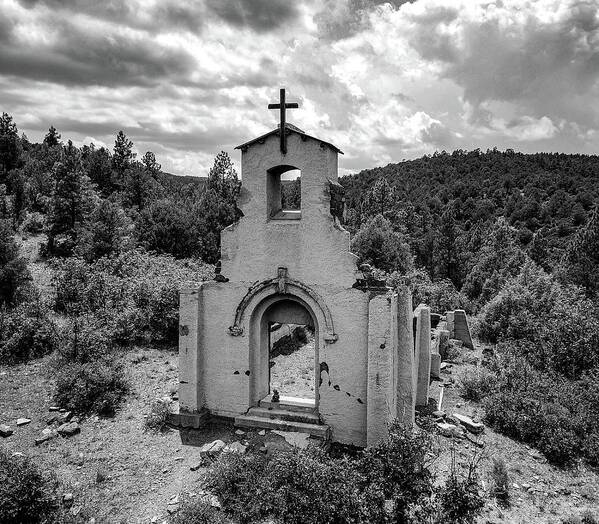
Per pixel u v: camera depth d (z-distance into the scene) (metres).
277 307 12.04
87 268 23.14
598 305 23.58
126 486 9.43
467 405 14.40
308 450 9.06
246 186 11.30
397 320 11.20
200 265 33.34
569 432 11.66
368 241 37.84
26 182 52.16
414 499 7.56
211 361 11.95
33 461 10.12
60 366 14.91
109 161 70.19
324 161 10.55
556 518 9.04
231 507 8.52
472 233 63.06
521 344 19.45
